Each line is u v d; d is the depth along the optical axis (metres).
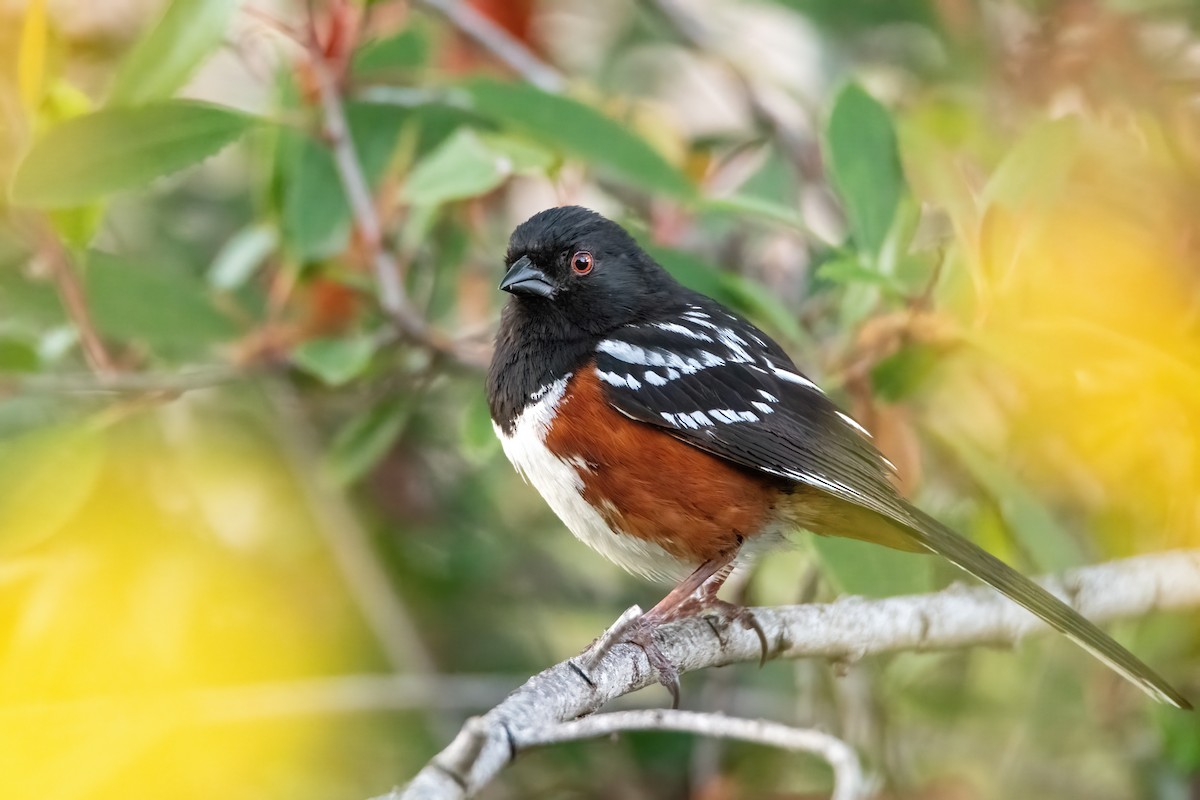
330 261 9.49
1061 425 8.84
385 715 10.19
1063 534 8.73
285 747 8.79
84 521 9.29
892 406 9.00
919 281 9.05
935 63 11.72
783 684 10.88
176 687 8.23
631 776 10.41
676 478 8.02
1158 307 8.34
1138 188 9.01
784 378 8.39
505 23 11.70
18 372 9.17
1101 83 9.88
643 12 12.31
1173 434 8.48
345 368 8.88
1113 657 7.19
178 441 10.48
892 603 7.78
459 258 10.66
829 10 11.74
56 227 8.63
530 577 11.29
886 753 9.61
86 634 8.14
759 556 8.55
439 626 11.04
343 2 9.09
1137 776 9.71
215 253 11.78
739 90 11.83
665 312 8.63
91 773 7.13
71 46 11.17
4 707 7.30
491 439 9.12
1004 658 10.28
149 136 8.09
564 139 9.00
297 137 9.54
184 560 9.49
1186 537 8.66
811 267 10.77
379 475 11.37
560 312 8.44
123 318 9.15
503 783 10.05
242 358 9.32
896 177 8.70
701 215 10.93
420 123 10.45
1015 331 8.18
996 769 9.87
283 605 10.06
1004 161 8.09
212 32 8.14
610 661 6.99
